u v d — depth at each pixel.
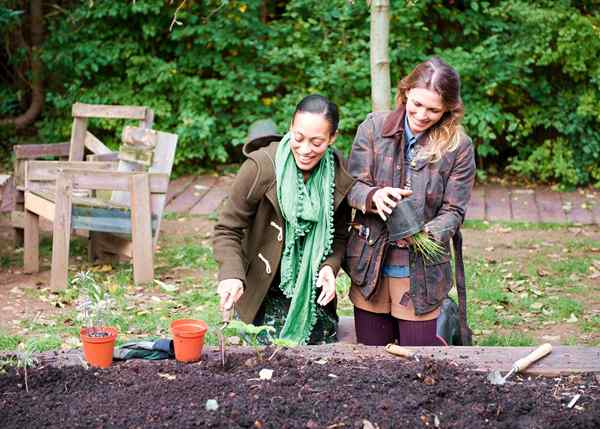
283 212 3.46
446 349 3.26
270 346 3.29
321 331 3.87
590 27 8.83
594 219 8.06
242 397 2.77
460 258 3.82
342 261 3.81
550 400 2.84
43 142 10.37
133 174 5.89
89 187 5.86
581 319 5.42
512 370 3.03
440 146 3.48
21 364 3.02
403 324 3.78
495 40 8.91
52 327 5.12
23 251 6.94
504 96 9.48
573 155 9.27
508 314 5.50
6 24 9.66
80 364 3.09
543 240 7.32
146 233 6.00
